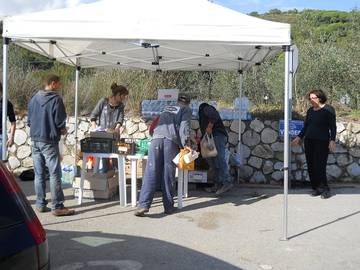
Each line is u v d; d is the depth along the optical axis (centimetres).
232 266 545
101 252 583
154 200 877
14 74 1321
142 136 1112
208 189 959
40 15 659
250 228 698
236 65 1043
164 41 656
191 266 543
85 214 761
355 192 963
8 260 258
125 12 658
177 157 759
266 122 1068
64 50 905
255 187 1020
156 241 631
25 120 1128
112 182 880
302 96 1317
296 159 1057
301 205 847
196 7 662
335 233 678
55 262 547
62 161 1130
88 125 1130
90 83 1345
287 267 545
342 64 1383
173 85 1391
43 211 766
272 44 645
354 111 1265
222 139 916
